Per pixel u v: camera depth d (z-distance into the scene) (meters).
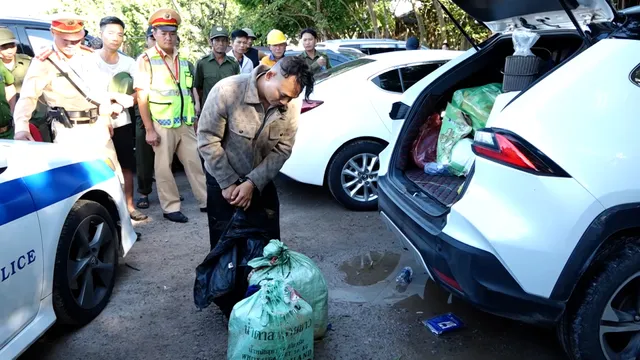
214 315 3.25
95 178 3.32
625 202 2.21
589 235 2.21
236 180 2.84
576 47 3.34
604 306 2.33
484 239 2.33
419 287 3.54
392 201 3.22
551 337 2.94
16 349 2.46
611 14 2.41
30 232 2.60
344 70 5.27
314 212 5.13
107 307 3.36
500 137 2.33
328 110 4.94
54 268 2.82
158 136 4.78
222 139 2.84
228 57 6.18
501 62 3.78
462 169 3.44
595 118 2.26
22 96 3.88
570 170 2.21
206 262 2.93
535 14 3.01
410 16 17.70
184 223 4.94
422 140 3.75
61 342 2.97
